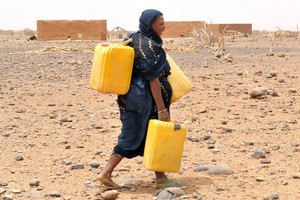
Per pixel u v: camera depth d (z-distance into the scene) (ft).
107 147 30.48
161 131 21.35
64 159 27.48
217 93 50.11
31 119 39.45
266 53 110.01
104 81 21.62
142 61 21.56
